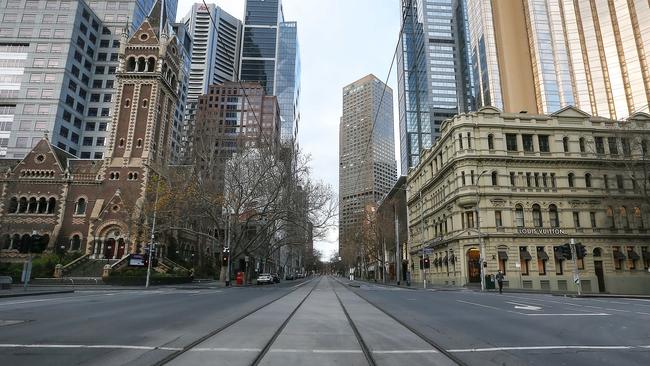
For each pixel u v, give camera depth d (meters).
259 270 95.38
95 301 17.25
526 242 43.84
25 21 93.94
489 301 20.92
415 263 67.62
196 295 23.08
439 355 6.83
